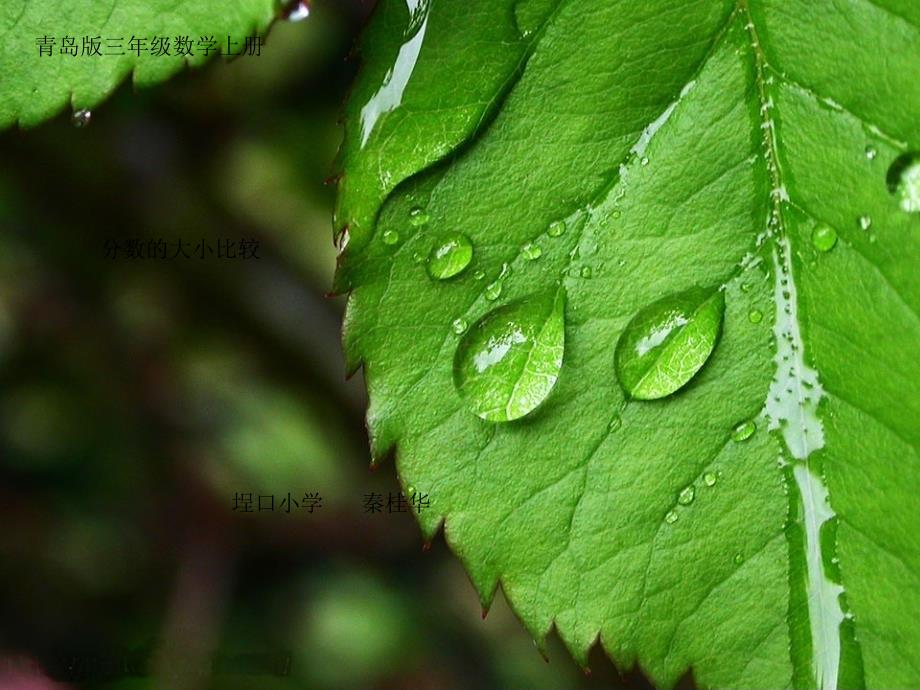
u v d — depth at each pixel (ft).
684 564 0.44
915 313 0.43
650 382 0.44
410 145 0.44
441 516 0.44
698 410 0.44
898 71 0.43
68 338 0.66
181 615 0.69
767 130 0.44
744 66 0.44
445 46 0.44
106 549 0.72
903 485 0.43
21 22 0.43
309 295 0.63
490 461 0.44
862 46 0.43
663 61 0.44
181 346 0.65
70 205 0.57
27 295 0.63
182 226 0.58
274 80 0.55
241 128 0.56
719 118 0.44
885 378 0.43
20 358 0.67
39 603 0.70
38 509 0.72
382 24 0.44
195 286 0.62
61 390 0.69
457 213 0.44
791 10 0.43
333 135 0.56
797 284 0.44
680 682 0.44
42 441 0.70
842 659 0.43
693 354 0.44
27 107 0.43
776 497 0.44
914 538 0.43
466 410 0.44
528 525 0.44
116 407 0.69
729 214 0.44
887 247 0.43
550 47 0.44
